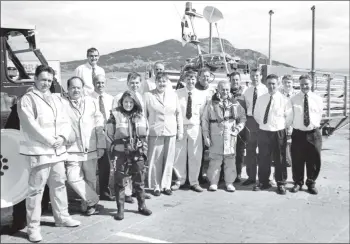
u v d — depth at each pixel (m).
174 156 6.38
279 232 4.40
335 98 10.52
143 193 5.06
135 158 4.91
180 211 5.20
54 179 4.48
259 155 6.34
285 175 6.14
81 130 4.91
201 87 6.65
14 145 4.29
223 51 9.62
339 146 11.34
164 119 5.91
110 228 4.55
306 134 6.07
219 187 6.53
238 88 6.84
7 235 4.36
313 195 6.01
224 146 6.22
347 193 6.11
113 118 4.99
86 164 5.06
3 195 4.27
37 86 4.30
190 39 9.62
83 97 5.12
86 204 5.07
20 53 5.25
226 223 4.71
